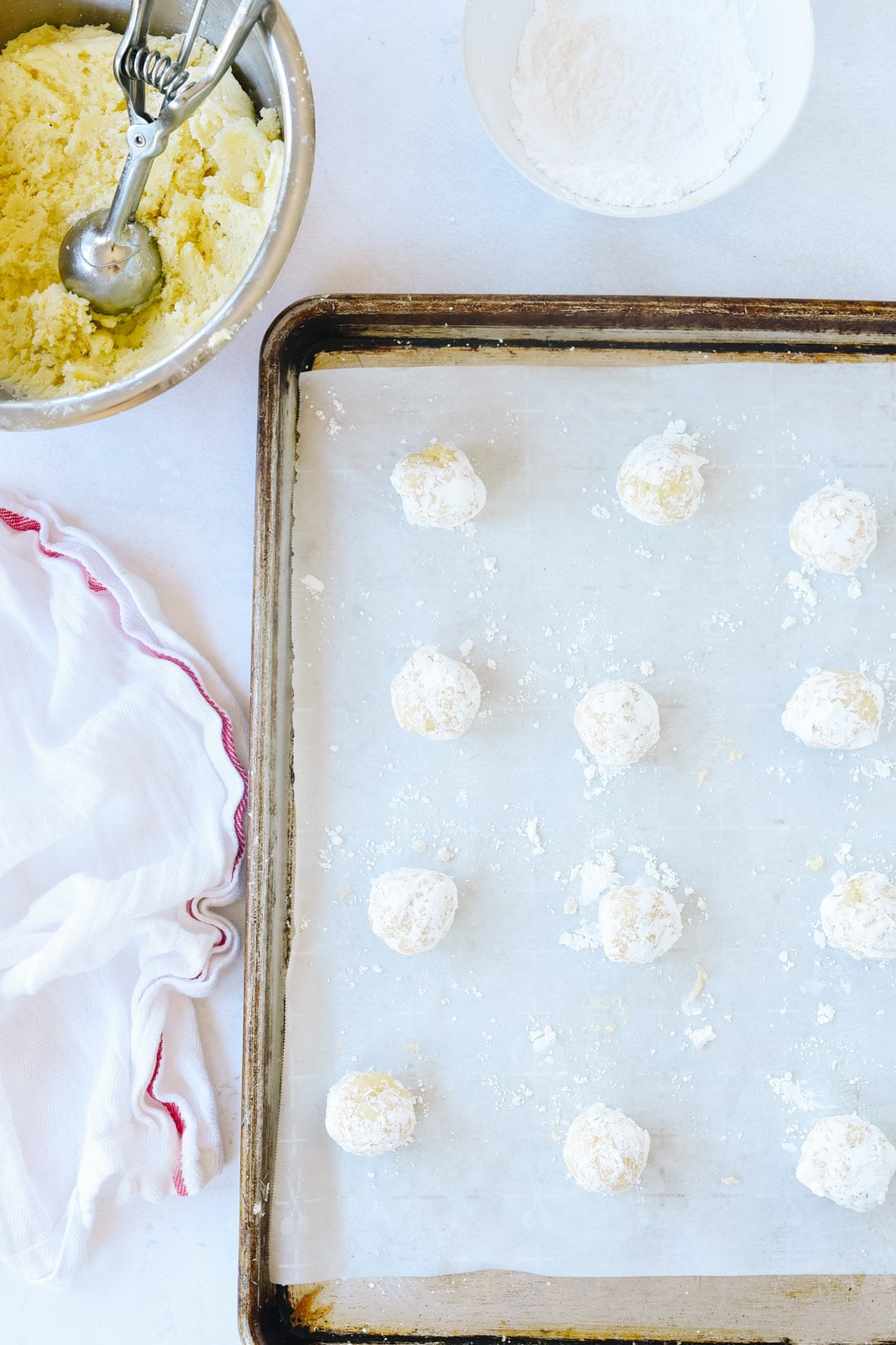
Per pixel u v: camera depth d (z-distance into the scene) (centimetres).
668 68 68
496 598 70
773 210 71
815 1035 69
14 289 66
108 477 71
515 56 68
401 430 69
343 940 69
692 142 68
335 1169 68
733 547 70
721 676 70
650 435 70
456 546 70
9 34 66
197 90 60
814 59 66
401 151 71
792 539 69
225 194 66
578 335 69
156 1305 69
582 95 68
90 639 70
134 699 70
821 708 68
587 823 69
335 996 69
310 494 69
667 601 70
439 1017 69
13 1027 69
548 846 69
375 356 69
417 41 71
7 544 70
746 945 69
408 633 69
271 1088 68
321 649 69
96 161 66
